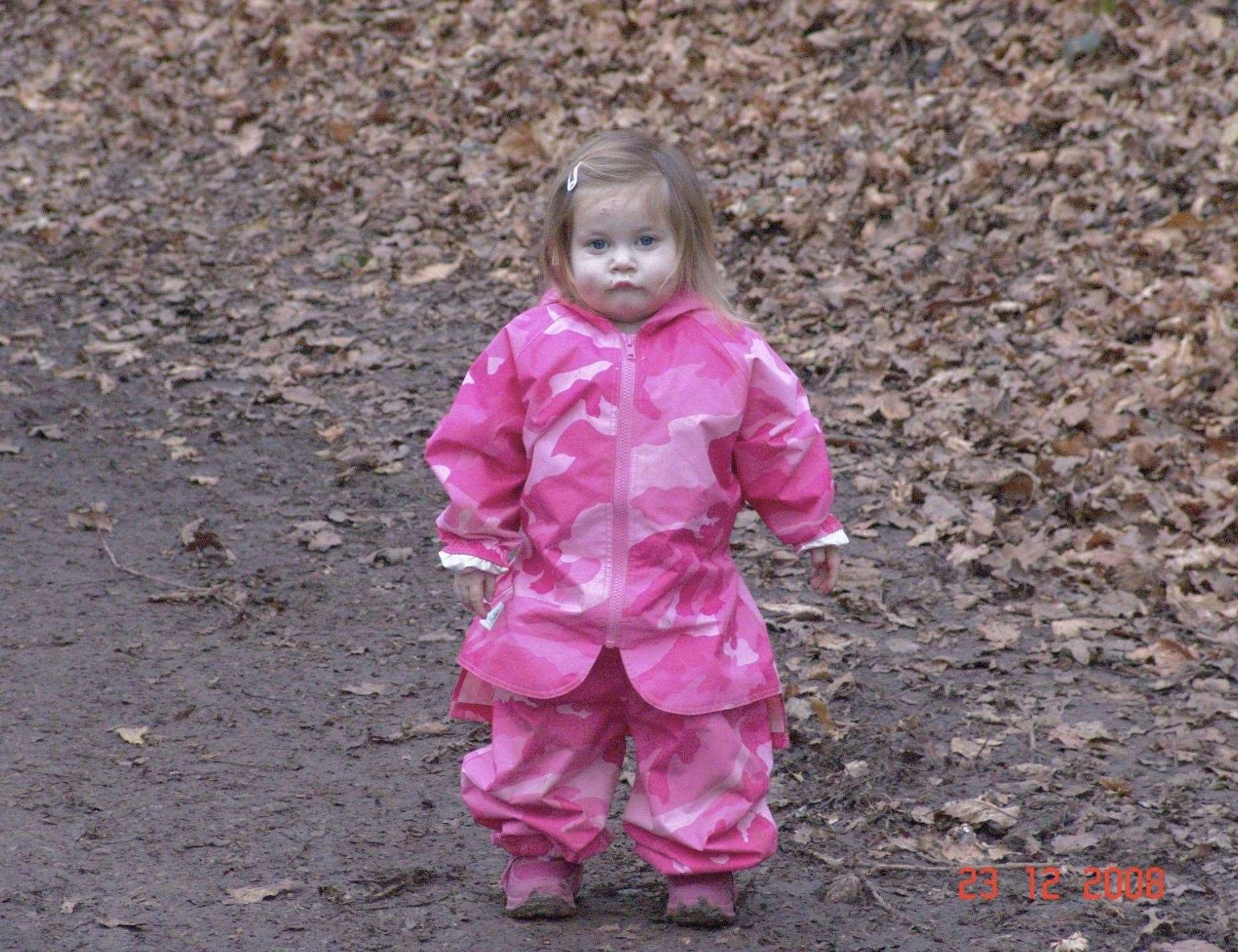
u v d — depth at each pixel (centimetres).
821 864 421
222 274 1113
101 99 1530
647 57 1314
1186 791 461
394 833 436
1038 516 693
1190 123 1012
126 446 821
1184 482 705
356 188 1234
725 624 367
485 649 368
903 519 702
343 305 1040
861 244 1012
